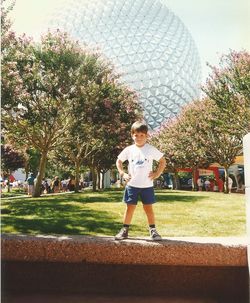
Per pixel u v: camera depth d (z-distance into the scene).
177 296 3.84
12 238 3.94
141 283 3.88
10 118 17.67
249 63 18.03
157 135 39.41
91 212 10.13
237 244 3.83
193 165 33.56
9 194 27.53
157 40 65.81
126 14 66.19
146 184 4.31
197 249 3.79
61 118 19.31
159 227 7.11
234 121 19.66
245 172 3.44
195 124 29.86
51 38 17.98
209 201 14.53
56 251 3.88
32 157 38.12
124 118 25.02
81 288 3.90
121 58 62.53
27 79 17.22
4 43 12.82
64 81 18.14
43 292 3.87
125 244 3.86
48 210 10.80
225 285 3.84
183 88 67.25
